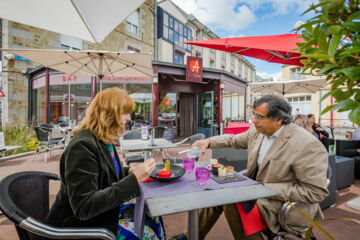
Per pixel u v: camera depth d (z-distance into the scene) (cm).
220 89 877
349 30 56
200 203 117
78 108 798
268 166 164
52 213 119
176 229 228
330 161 276
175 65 761
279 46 271
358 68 50
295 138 154
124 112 133
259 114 159
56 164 484
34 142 633
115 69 455
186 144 774
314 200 140
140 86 793
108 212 123
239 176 165
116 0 167
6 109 802
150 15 1100
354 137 478
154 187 143
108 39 936
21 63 845
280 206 150
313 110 1648
